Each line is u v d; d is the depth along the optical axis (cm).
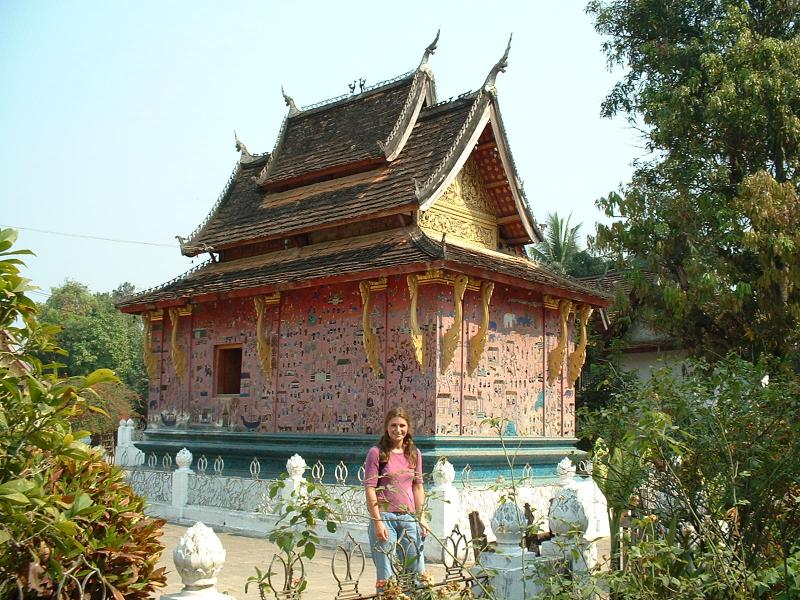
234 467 1712
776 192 2195
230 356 1822
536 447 1591
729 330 2489
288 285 1545
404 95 1833
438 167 1562
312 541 588
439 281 1405
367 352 1484
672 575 618
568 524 659
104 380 513
